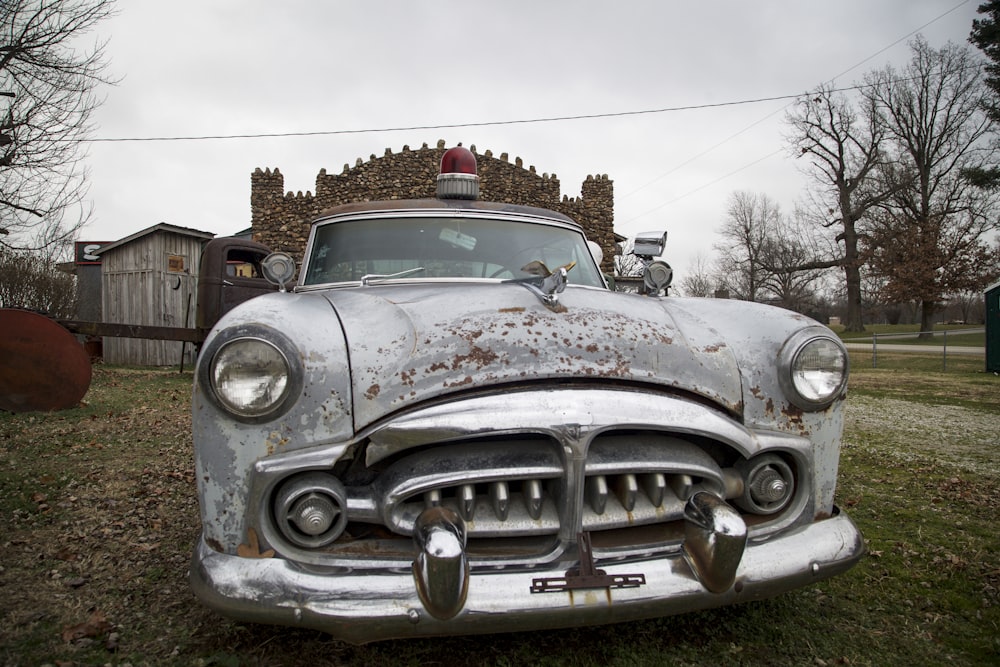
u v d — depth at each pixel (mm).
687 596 1770
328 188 19453
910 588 2631
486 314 2020
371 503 1798
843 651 2143
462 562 1611
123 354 13727
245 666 1958
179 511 3500
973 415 7500
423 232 3113
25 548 2930
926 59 35938
